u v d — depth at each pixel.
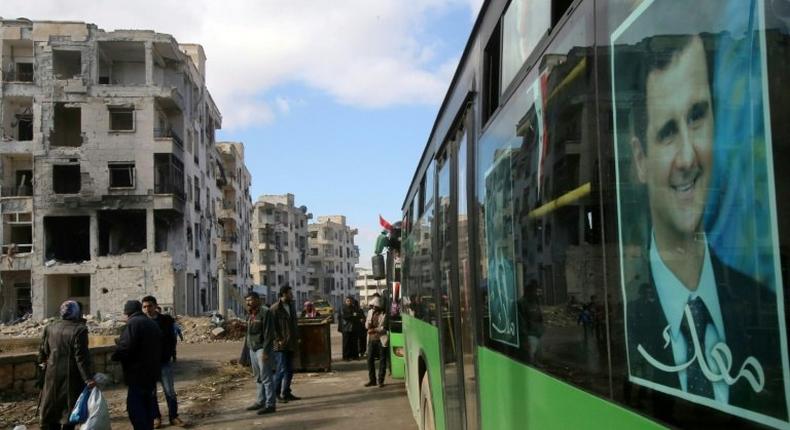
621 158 1.81
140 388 7.85
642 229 1.69
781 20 1.22
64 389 7.68
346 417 10.12
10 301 47.12
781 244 1.21
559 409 2.31
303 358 15.82
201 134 59.06
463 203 4.31
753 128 1.29
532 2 2.67
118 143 47.31
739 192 1.32
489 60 3.65
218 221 68.56
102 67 49.53
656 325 1.63
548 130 2.42
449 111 5.03
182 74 51.88
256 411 10.83
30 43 48.00
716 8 1.40
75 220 48.19
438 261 5.66
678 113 1.53
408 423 9.50
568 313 2.21
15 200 46.56
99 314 42.91
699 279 1.45
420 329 7.14
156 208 47.16
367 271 158.38
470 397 4.04
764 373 1.25
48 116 47.06
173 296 46.81
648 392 1.66
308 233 126.00
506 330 3.05
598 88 1.95
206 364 18.95
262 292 85.75
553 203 2.36
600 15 1.94
